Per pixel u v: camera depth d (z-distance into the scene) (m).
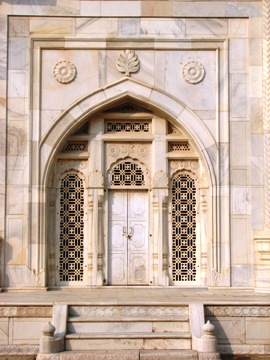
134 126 11.84
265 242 10.79
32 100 11.38
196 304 9.16
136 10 11.52
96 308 9.19
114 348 8.59
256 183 11.31
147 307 9.20
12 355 8.79
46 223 11.30
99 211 11.55
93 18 11.52
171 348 8.59
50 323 8.52
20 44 11.46
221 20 11.59
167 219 11.65
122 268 11.62
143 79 11.51
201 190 11.62
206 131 11.42
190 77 11.52
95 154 11.66
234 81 11.52
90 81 11.48
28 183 11.21
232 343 9.12
